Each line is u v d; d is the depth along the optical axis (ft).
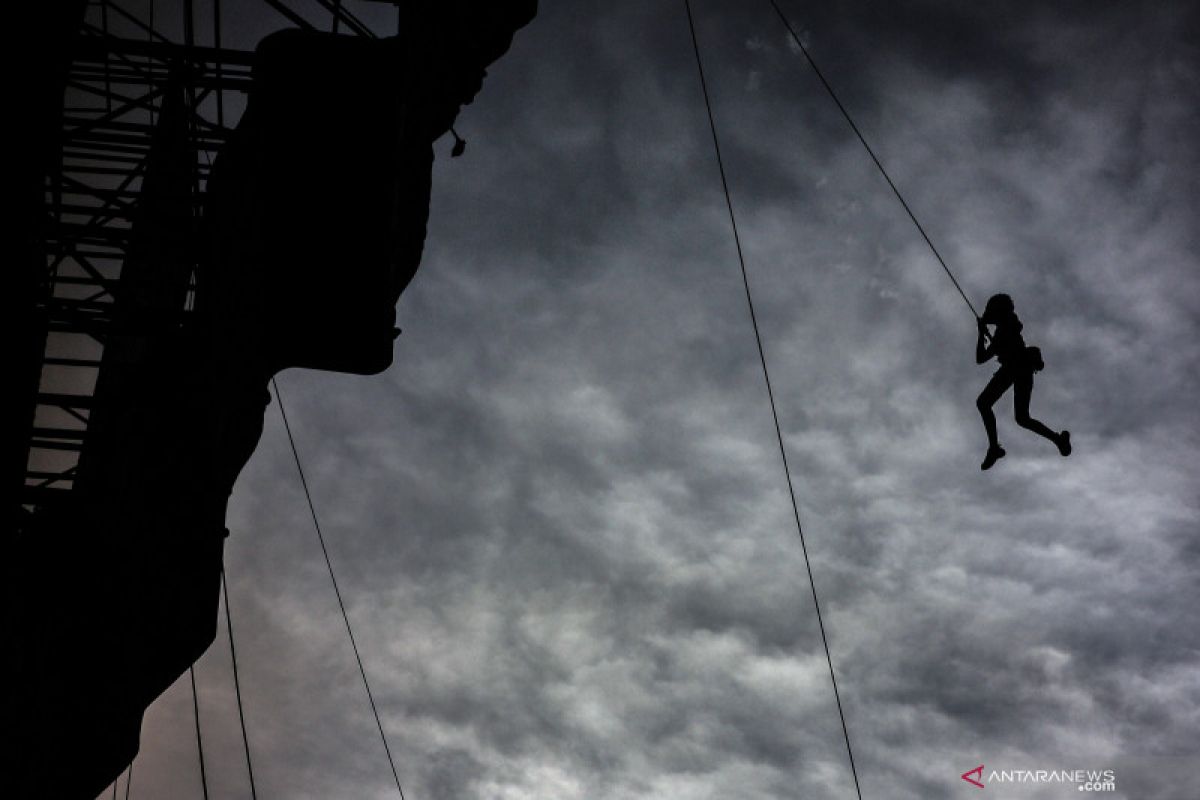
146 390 40.86
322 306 47.32
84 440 41.19
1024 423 42.29
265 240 45.44
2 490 37.01
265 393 47.21
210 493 40.37
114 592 37.60
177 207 46.14
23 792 34.99
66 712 36.06
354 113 45.47
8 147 36.65
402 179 51.57
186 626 38.86
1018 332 43.29
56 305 42.78
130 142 46.29
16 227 37.04
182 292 48.60
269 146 45.37
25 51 36.86
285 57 46.11
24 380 37.63
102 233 44.37
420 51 50.98
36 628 36.19
